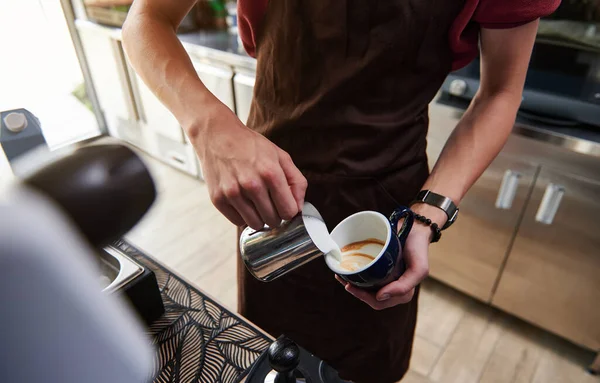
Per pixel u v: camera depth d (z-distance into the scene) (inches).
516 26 24.7
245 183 18.9
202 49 77.0
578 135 44.6
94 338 5.8
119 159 8.4
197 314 24.4
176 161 98.7
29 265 5.1
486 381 55.2
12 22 89.7
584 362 57.4
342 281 23.0
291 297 35.1
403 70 25.9
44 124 98.9
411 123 28.0
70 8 95.4
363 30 24.3
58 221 5.9
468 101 51.7
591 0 41.4
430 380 55.4
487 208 55.3
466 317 63.9
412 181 29.9
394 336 36.2
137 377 6.4
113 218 7.8
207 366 21.6
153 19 27.1
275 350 18.1
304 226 20.4
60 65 99.7
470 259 60.9
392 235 21.0
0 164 7.2
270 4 26.5
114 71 94.9
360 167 27.9
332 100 26.2
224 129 20.9
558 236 51.1
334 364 38.8
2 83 93.6
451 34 25.8
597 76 44.6
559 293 54.6
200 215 86.5
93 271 6.2
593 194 46.0
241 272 36.7
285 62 26.9
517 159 49.9
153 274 22.9
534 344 59.9
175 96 23.5
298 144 28.6
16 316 5.1
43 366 5.5
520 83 27.5
